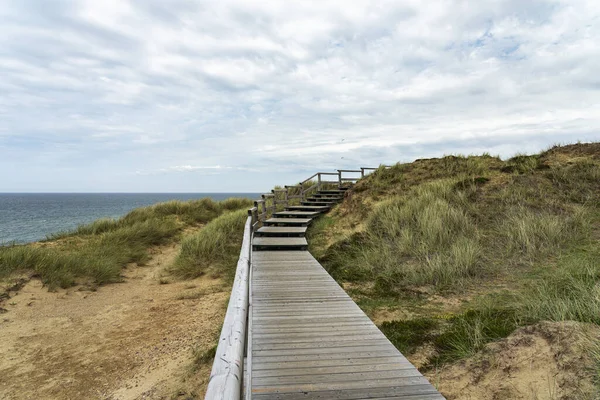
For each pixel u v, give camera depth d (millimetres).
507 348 3529
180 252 10516
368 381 2906
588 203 8625
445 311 5059
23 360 5043
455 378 3355
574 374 2932
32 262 8039
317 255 9062
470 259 6574
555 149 12234
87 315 6695
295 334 3881
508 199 9375
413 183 12898
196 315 6570
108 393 4234
